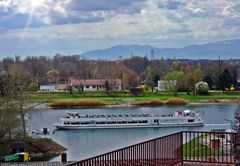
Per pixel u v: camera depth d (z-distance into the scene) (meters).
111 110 144.62
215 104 159.12
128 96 183.50
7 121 72.44
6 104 75.44
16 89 82.38
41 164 56.41
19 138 77.38
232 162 19.16
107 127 110.25
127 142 86.12
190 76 187.50
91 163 13.51
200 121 108.44
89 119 109.81
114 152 14.95
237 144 18.09
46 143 77.88
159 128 109.31
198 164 19.44
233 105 154.25
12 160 66.69
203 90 181.88
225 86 193.62
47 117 125.69
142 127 111.06
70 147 80.06
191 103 162.50
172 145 19.17
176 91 184.88
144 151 17.00
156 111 139.25
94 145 82.25
